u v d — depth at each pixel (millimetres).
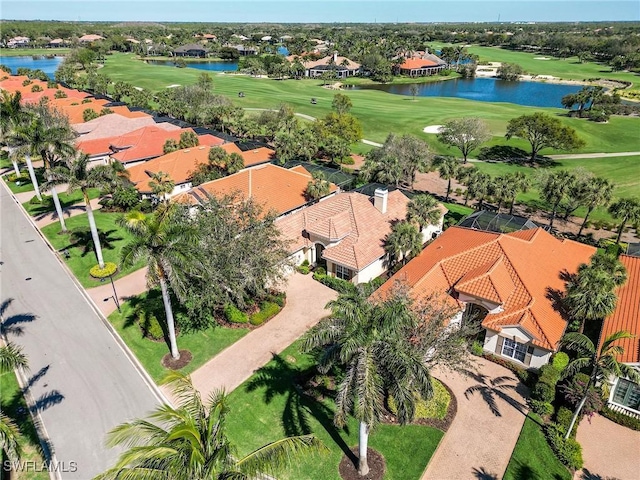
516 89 172375
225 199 36438
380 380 19031
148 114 98250
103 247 47875
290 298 39062
